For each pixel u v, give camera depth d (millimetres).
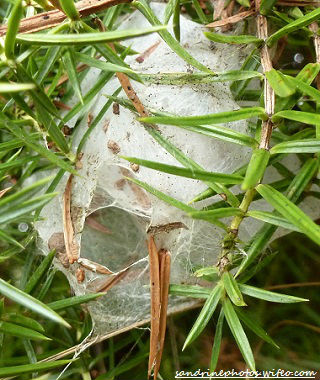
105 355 172
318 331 187
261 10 146
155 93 161
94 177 161
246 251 156
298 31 157
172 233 159
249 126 156
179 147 157
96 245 189
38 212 156
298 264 194
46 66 137
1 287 122
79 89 136
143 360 183
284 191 151
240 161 159
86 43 122
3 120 139
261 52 144
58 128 146
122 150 159
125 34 117
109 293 171
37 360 166
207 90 163
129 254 187
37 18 139
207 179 128
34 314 164
